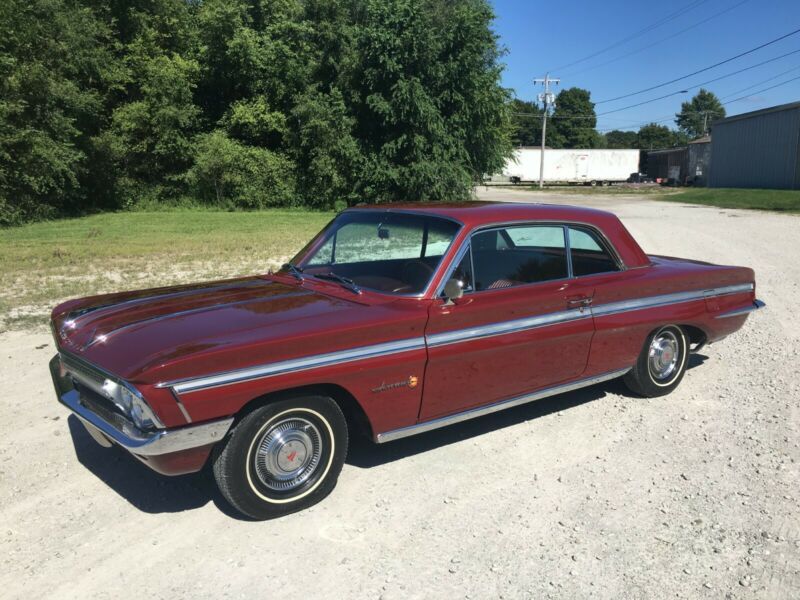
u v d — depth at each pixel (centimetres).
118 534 314
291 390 319
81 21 2602
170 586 274
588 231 447
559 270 429
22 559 293
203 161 2962
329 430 336
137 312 360
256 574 283
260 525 322
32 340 666
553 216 428
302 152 3164
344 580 279
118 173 2938
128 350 307
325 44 3112
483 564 291
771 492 357
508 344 388
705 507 341
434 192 2766
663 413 473
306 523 324
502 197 4316
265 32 3161
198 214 2748
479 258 388
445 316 362
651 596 270
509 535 314
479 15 2694
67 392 354
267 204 3173
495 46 2805
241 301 372
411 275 379
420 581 278
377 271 409
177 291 410
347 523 324
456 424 454
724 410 478
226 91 3331
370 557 296
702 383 539
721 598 268
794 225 2112
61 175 2375
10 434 432
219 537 311
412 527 321
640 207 3281
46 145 2275
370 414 345
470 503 344
